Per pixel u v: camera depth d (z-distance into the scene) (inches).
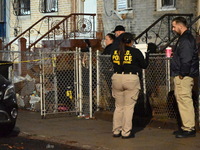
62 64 653.9
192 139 468.8
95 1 928.9
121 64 474.6
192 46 457.4
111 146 451.2
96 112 610.9
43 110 617.9
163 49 629.9
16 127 559.5
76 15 930.7
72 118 618.8
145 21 815.7
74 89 639.8
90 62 615.2
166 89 547.5
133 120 556.1
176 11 764.0
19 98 705.6
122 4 860.6
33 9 1045.8
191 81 468.8
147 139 477.1
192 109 473.4
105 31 892.6
